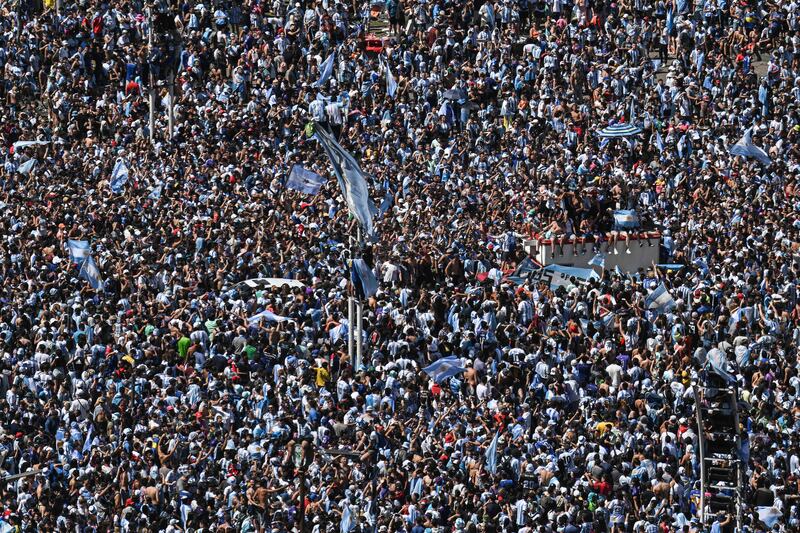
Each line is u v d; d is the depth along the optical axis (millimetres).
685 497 141250
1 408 149125
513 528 133875
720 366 159750
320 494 135875
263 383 154250
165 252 182875
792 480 143375
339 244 190125
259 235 187875
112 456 139125
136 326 164750
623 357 166500
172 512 135250
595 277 182875
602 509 134500
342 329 168375
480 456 141500
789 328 182750
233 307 171125
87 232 185750
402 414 154500
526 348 164625
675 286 190750
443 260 188625
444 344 167250
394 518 130625
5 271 178250
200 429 144625
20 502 136875
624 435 146000
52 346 158375
